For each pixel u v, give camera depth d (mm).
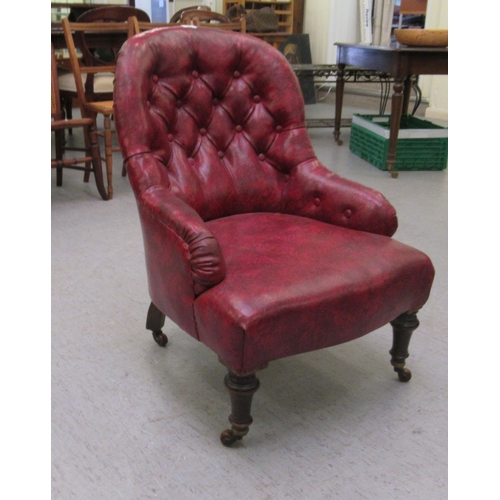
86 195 3166
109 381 1571
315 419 1437
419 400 1514
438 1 5121
